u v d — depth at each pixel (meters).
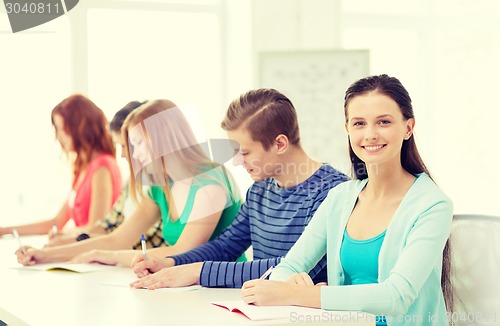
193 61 4.82
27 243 3.04
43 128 4.33
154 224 2.70
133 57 4.66
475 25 5.36
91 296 1.84
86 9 4.50
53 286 2.02
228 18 4.85
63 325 1.49
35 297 1.84
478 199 5.30
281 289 1.57
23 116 4.31
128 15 4.63
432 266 1.61
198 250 2.25
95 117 3.30
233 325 1.42
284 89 4.66
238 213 2.33
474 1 5.36
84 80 4.50
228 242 2.30
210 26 4.86
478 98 5.36
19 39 4.29
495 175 5.27
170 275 1.97
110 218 3.08
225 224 2.45
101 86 4.58
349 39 5.28
